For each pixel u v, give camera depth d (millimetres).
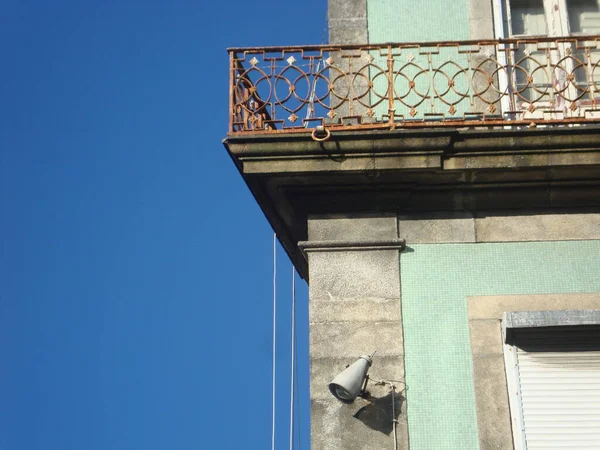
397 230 13875
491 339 13297
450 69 14641
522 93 14602
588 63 13906
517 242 13789
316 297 13555
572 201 13922
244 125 13797
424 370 13195
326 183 13875
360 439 12906
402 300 13539
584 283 13562
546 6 15109
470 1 15047
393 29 14945
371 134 13555
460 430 12914
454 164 13656
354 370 12750
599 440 12703
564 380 12953
